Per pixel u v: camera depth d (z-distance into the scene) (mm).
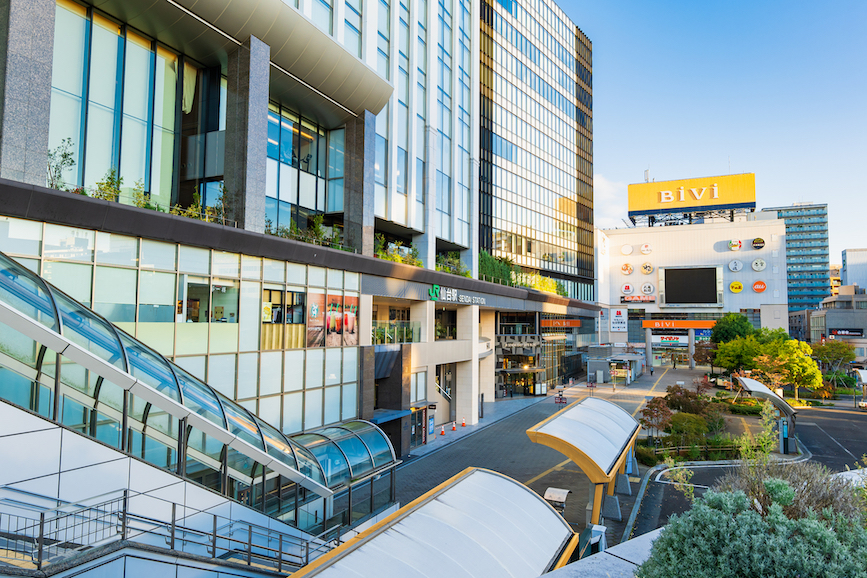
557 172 70562
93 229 15062
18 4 13602
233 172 20609
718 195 97125
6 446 9070
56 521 9422
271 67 22500
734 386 59031
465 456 30312
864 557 5055
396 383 29938
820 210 178875
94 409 13336
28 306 10008
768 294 90875
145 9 18203
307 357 23094
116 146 18656
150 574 9883
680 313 94688
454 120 41031
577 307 74125
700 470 28484
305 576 8570
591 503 19750
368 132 28203
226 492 13789
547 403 50062
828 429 40219
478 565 9969
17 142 13523
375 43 29703
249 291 20234
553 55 70688
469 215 43844
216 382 18766
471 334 40531
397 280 30516
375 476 19250
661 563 5445
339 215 29109
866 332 99125
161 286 16969
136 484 11109
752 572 4938
